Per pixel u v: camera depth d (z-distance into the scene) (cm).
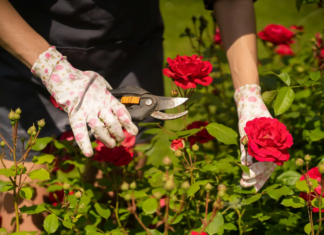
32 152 161
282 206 149
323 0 141
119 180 156
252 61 129
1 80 156
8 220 162
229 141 120
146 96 116
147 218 141
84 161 147
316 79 131
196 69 120
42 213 163
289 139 104
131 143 176
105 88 118
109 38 159
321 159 134
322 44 201
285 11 663
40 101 162
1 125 160
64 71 119
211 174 134
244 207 129
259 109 120
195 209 136
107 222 143
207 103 201
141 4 164
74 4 147
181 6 732
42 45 120
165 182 95
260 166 112
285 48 238
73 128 112
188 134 131
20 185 124
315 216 132
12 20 115
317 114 185
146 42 177
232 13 134
